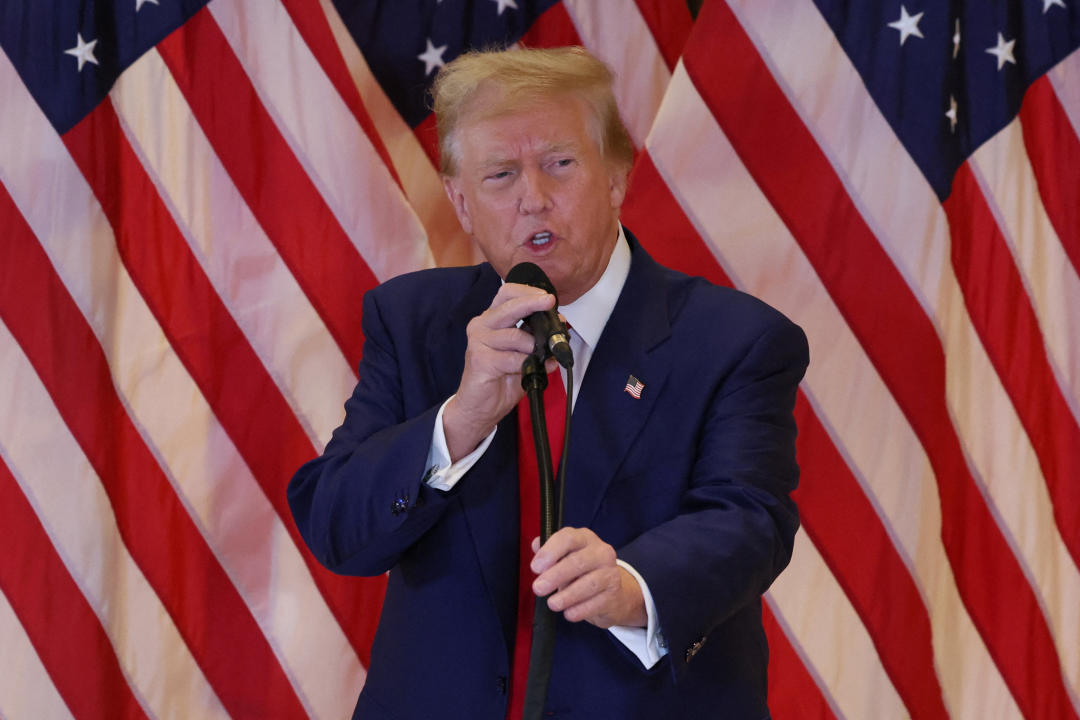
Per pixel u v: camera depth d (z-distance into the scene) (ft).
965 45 40.91
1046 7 40.65
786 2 40.45
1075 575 39.81
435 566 22.76
